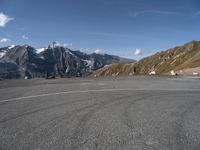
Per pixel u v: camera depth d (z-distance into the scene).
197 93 14.59
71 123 7.16
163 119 7.68
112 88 16.84
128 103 10.62
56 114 8.36
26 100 11.41
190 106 10.04
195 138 5.83
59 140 5.63
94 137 5.85
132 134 6.09
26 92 14.54
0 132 6.26
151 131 6.36
